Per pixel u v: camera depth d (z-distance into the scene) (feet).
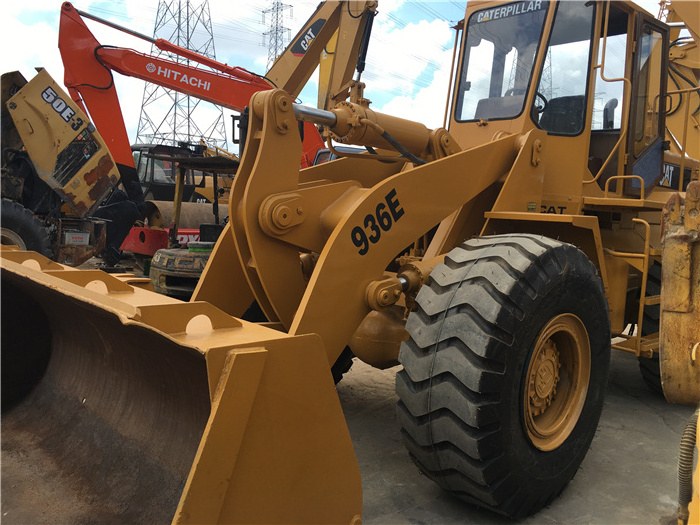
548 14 11.80
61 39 26.84
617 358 18.24
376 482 9.11
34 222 23.32
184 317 5.90
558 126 12.17
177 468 6.81
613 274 12.57
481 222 10.87
